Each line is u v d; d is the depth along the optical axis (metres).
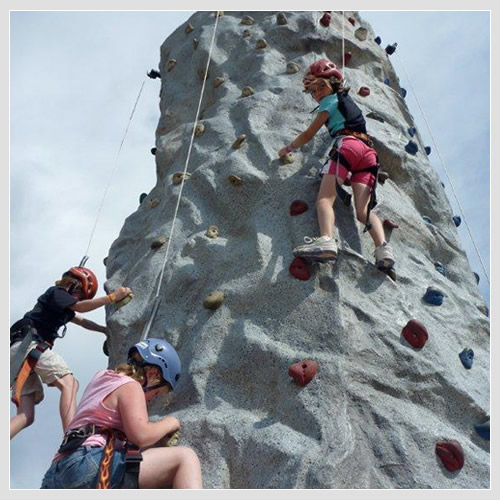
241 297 3.63
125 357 3.79
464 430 3.31
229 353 3.46
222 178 4.26
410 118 5.39
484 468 3.13
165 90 5.62
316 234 3.74
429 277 4.03
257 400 3.30
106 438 2.56
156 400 3.46
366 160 3.87
